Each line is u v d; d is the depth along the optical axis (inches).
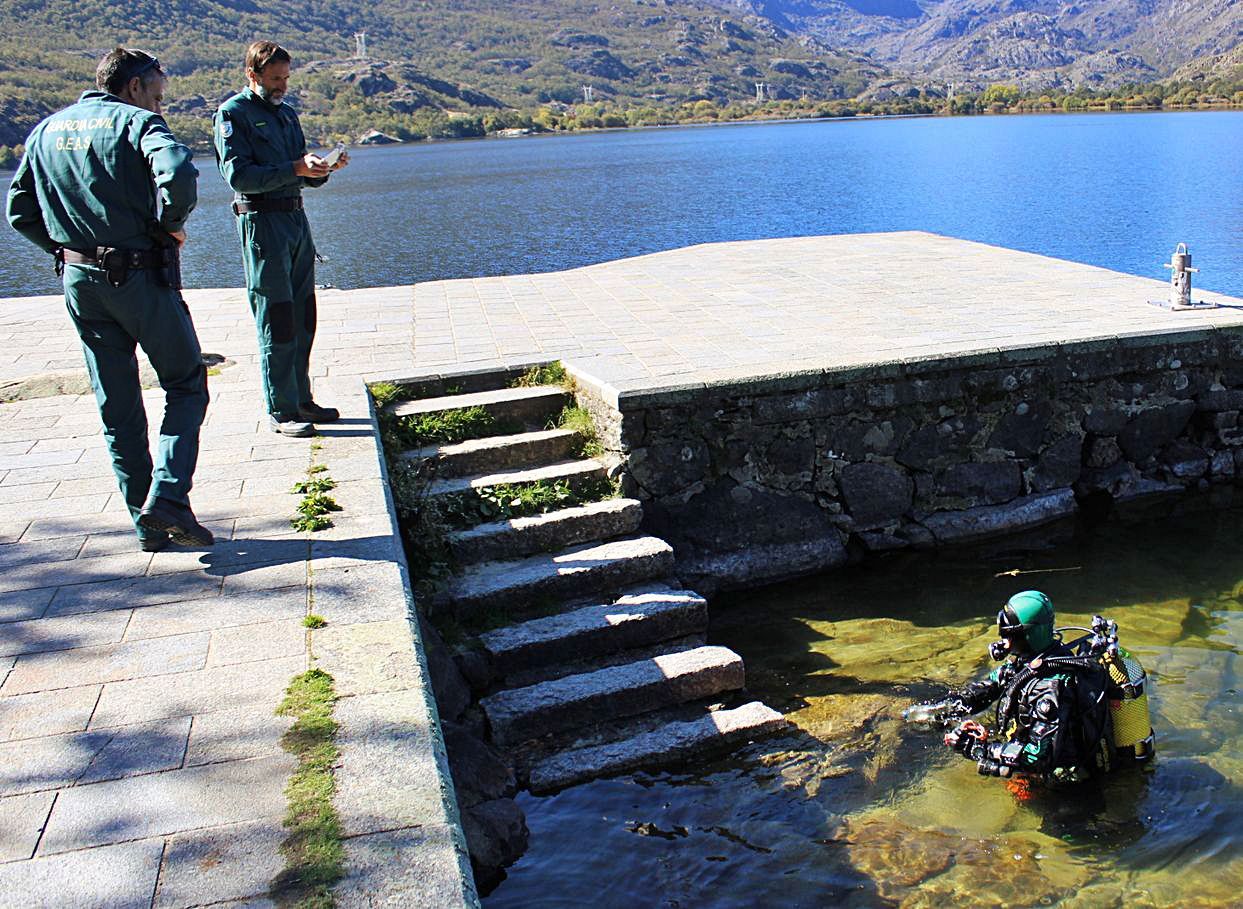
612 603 228.5
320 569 166.1
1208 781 179.0
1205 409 314.8
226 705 129.7
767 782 186.2
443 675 197.2
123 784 115.0
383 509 190.4
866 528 292.0
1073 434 305.7
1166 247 793.6
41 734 123.9
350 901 98.6
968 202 1157.7
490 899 158.9
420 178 1742.1
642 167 1926.7
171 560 170.1
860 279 391.9
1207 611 247.6
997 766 182.4
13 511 191.0
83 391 275.0
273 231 218.2
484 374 282.5
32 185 162.6
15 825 108.7
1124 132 2527.1
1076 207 1067.9
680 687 209.0
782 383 269.9
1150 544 288.8
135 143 155.7
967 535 297.3
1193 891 153.8
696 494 272.5
